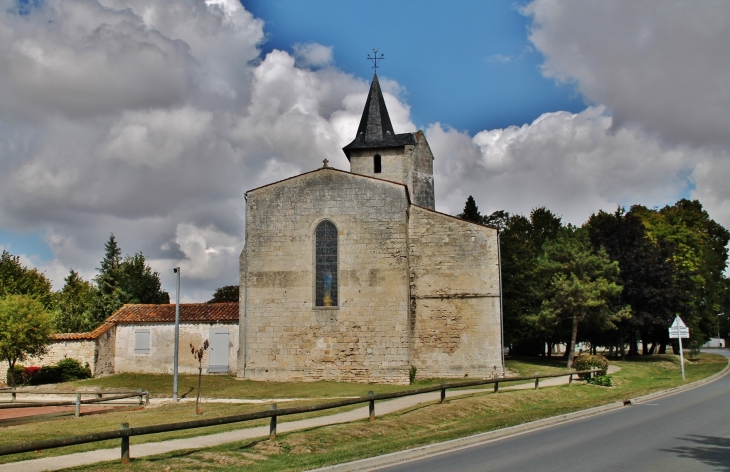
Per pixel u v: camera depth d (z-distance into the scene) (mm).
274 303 32969
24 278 62125
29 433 16688
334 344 32344
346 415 18906
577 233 42312
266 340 32781
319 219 33375
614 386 28719
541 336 49562
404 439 15156
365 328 32250
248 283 33281
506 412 20234
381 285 32500
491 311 33406
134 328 36625
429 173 45094
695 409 20047
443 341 33531
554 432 15914
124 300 57688
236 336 35156
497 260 33750
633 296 45562
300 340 32562
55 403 23125
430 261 34219
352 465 12047
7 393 30656
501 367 32812
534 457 12344
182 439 15180
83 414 21484
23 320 34594
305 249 33219
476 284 33719
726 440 14031
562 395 24156
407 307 32344
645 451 12711
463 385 21672
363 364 32000
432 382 31797
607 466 11258
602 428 16312
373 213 33125
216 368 35062
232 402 25453
